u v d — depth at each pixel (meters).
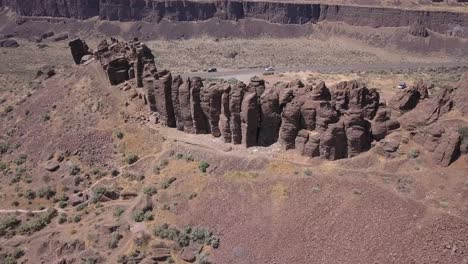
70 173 87.38
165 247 67.75
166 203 75.25
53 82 114.75
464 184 62.88
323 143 72.56
